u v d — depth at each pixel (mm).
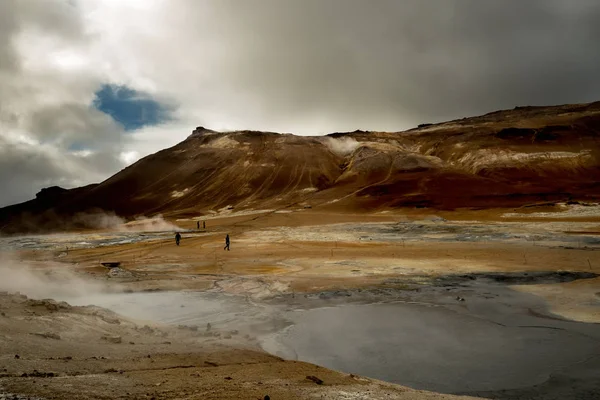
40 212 145500
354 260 30844
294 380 8258
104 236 64188
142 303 18484
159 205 137000
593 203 73875
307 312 16922
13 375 6863
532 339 13227
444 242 41344
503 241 39750
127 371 8039
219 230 67750
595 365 10867
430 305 17875
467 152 137375
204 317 16141
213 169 156625
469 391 9430
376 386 8375
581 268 24719
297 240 47656
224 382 7625
